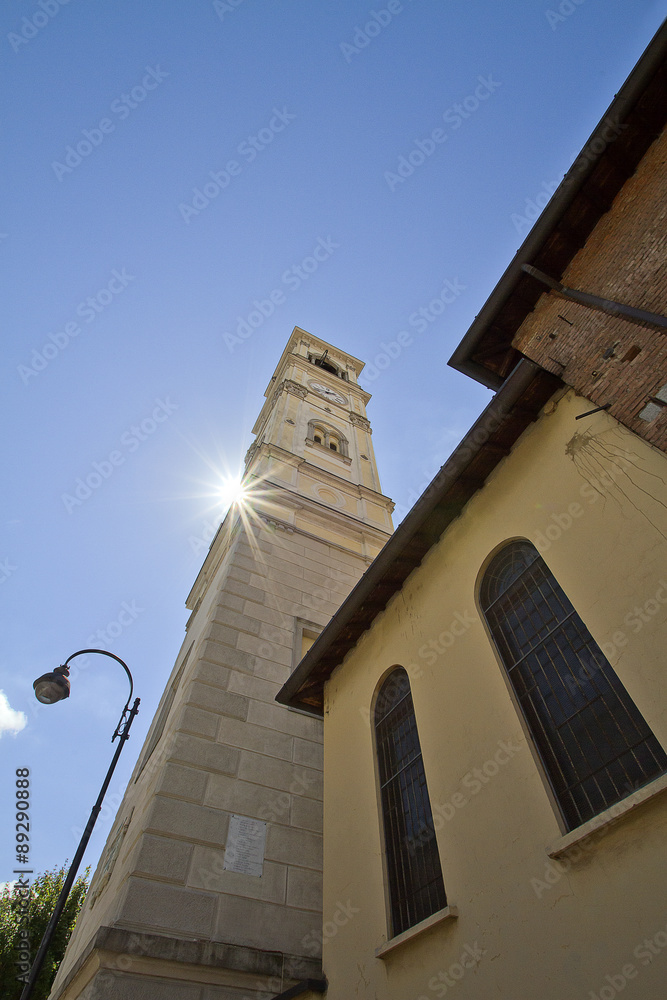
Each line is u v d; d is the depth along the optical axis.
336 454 25.41
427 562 9.05
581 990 4.33
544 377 7.64
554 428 7.49
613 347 6.89
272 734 11.34
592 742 5.44
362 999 6.53
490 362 9.58
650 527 5.57
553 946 4.70
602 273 7.49
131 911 7.87
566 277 8.14
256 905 8.77
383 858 7.38
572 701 5.83
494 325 8.96
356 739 9.13
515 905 5.20
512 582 7.32
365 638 10.11
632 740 5.07
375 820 7.82
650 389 6.20
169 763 9.95
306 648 14.04
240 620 13.48
